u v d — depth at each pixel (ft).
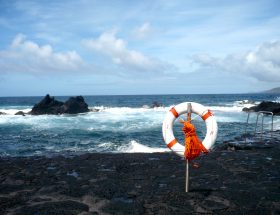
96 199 21.22
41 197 21.91
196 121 94.07
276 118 108.17
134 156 38.14
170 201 20.61
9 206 20.03
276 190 22.80
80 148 54.13
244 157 35.60
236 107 162.81
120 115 120.67
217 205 19.81
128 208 19.35
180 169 30.09
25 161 36.60
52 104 136.26
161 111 140.97
